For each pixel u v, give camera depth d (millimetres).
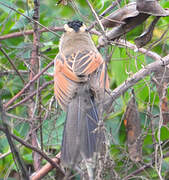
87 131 8211
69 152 7902
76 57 9602
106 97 8977
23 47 11336
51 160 8633
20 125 10961
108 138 8750
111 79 12719
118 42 9859
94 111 8539
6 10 12383
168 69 9633
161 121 8859
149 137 11258
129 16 9586
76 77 9102
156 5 9258
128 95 10930
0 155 10336
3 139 10961
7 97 11773
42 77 11680
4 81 11602
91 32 11242
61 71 9453
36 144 10055
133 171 9742
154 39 12352
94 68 9375
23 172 7773
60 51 10211
